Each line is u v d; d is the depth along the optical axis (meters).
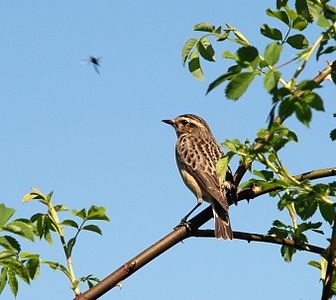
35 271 9.27
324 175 10.71
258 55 7.41
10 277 9.20
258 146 10.08
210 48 10.91
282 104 7.05
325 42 7.99
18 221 9.42
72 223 9.63
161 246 10.52
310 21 9.68
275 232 10.72
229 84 7.43
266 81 7.22
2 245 9.27
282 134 9.66
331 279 9.19
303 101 7.02
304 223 10.41
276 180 10.14
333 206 10.09
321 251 10.45
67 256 9.53
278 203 10.08
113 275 9.73
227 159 10.16
